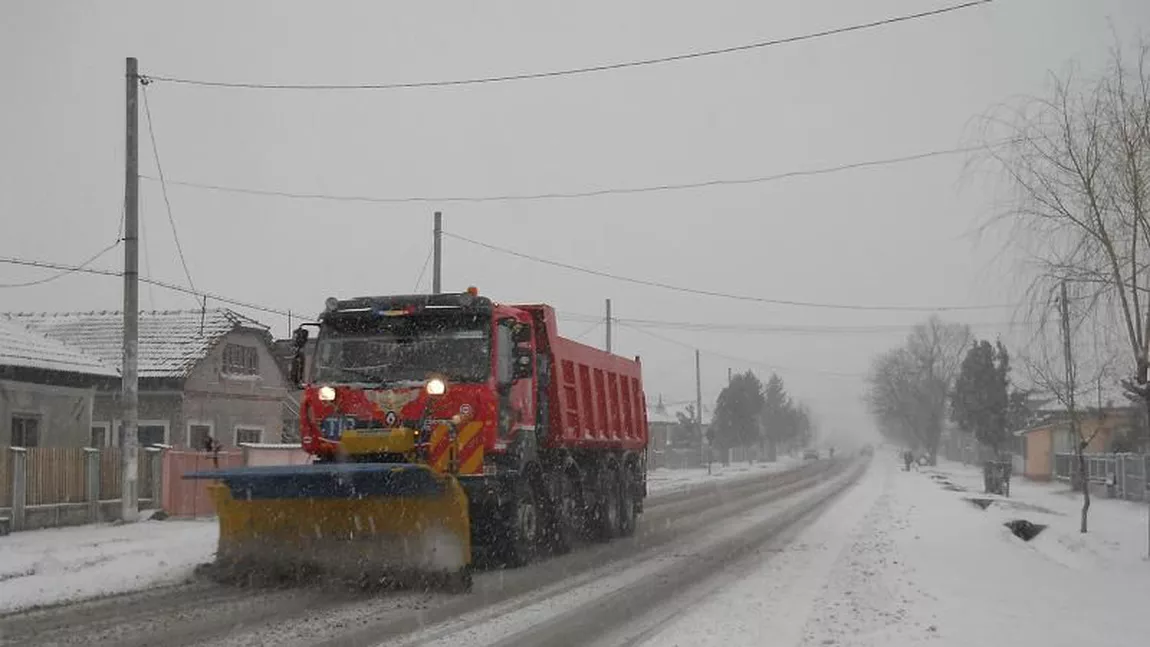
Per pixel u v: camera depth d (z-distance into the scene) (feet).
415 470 38.47
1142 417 110.42
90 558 46.55
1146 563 53.47
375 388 43.47
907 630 32.53
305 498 40.09
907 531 70.54
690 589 42.11
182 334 117.70
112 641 29.73
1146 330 49.55
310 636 30.55
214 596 37.76
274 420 127.95
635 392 70.38
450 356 43.80
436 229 107.04
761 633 32.22
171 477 75.72
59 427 81.82
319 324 45.75
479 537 47.09
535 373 50.60
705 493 127.34
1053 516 89.10
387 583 39.63
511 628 32.55
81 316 126.72
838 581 44.57
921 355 271.69
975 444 269.44
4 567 43.09
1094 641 31.12
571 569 48.11
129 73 71.41
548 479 52.37
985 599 39.45
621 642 30.76
